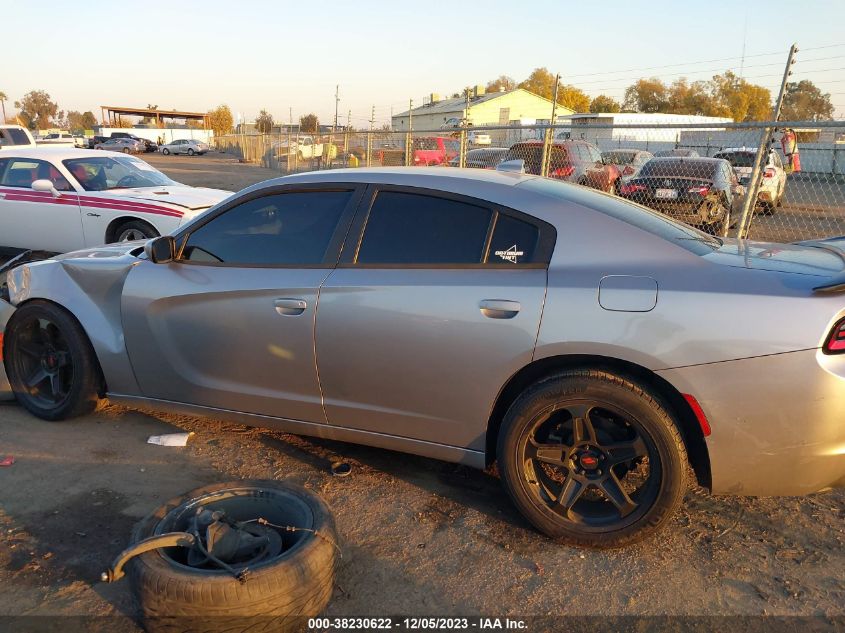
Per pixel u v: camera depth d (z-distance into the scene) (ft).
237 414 11.48
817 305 8.05
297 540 8.14
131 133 206.59
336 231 10.59
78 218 26.21
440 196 10.18
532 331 8.96
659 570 8.95
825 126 22.29
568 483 9.29
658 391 8.89
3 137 43.04
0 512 9.95
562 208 9.59
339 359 10.16
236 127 187.93
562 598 8.39
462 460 10.08
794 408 8.10
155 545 7.45
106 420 13.32
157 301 11.47
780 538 9.77
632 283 8.75
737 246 10.38
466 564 9.04
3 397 13.85
